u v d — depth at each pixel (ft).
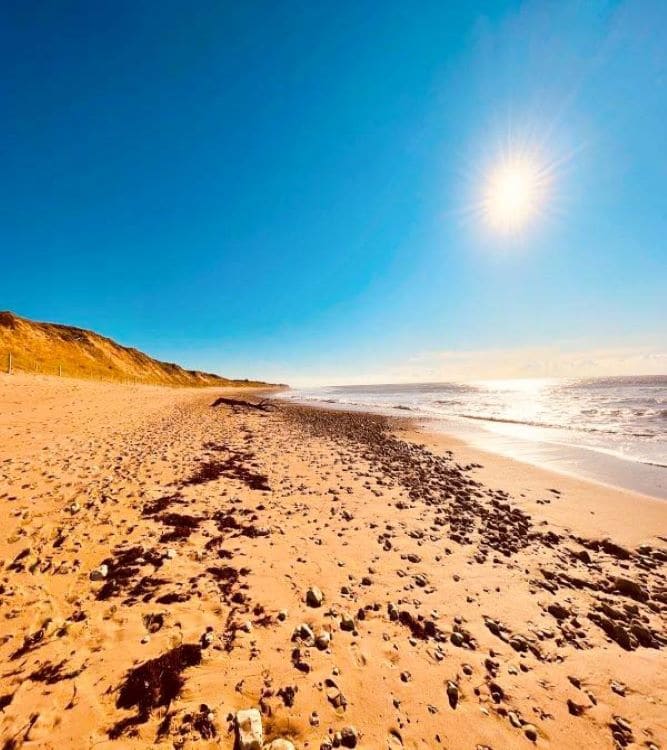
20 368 217.36
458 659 14.34
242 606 16.51
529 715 12.14
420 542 24.72
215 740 10.07
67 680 11.55
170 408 111.24
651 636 16.44
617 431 76.48
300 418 108.78
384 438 70.49
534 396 207.51
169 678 11.94
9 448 38.88
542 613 17.71
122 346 472.44
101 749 9.51
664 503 34.12
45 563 18.37
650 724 12.10
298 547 22.88
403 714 11.71
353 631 15.46
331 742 10.50
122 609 15.49
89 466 35.37
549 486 39.34
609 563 23.34
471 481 40.75
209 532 23.91
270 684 12.25
